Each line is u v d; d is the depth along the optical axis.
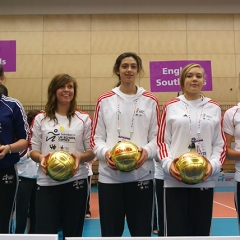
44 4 9.49
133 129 2.31
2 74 2.29
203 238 1.39
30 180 3.20
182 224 2.15
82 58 9.52
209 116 2.30
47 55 9.50
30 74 9.47
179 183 2.20
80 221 2.33
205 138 2.25
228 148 2.43
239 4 9.55
